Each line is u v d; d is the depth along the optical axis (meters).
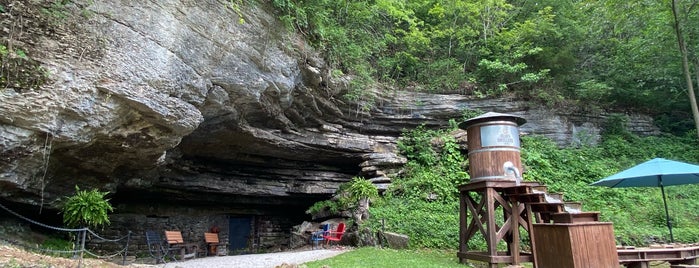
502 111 18.98
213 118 11.94
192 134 12.73
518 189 9.34
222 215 18.39
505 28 19.83
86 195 9.44
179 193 15.90
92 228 13.88
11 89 6.84
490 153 9.82
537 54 19.77
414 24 18.28
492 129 9.99
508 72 19.06
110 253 13.96
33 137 7.41
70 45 7.55
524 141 18.45
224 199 17.25
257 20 10.90
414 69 19.23
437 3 20.09
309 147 16.02
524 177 16.20
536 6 21.45
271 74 11.58
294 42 12.05
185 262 11.15
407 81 18.73
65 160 9.41
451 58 19.58
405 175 16.69
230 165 16.64
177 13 9.16
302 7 12.16
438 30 19.42
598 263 7.41
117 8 8.20
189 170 15.25
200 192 16.38
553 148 18.33
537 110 19.38
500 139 9.87
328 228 14.41
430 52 19.80
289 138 15.28
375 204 14.69
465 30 19.30
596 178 16.89
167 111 9.05
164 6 8.93
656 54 18.88
